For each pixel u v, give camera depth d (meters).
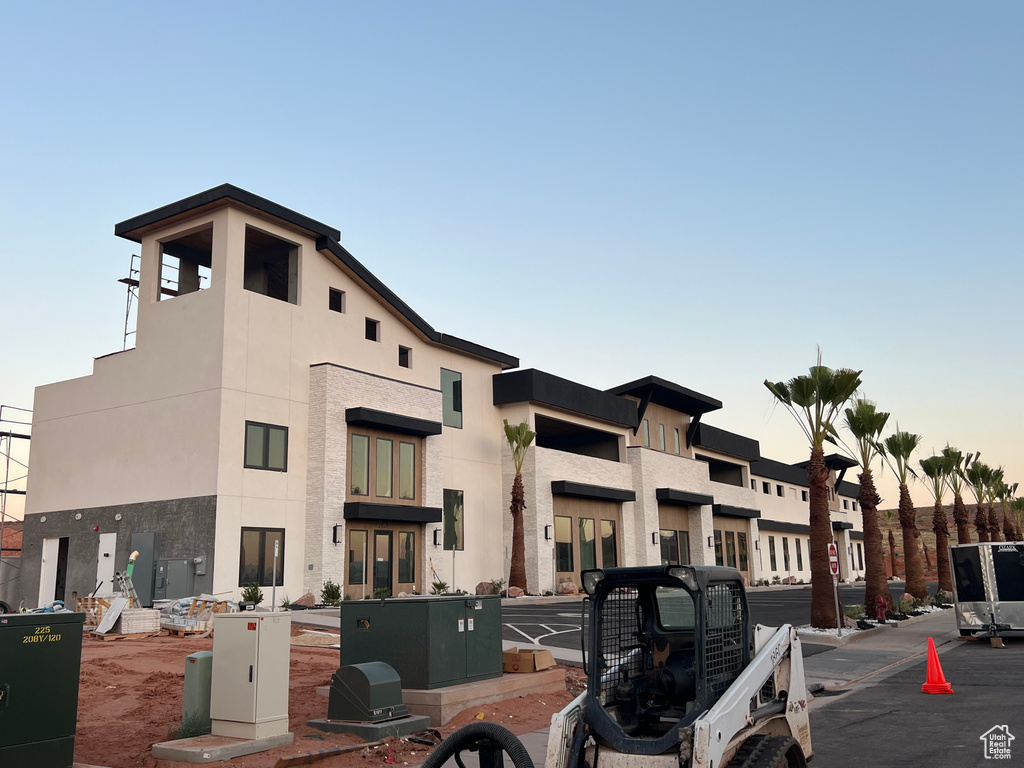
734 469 64.88
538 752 10.01
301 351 31.12
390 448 33.78
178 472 28.25
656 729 6.52
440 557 35.16
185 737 9.87
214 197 28.73
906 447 38.00
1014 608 22.16
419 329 36.84
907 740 10.71
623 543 45.81
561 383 42.59
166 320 29.98
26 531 32.56
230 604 23.52
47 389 33.47
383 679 10.82
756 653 7.08
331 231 32.69
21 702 7.62
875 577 29.08
